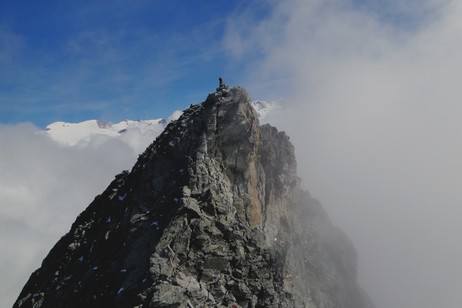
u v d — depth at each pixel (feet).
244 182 131.54
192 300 100.48
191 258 107.14
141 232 119.24
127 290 104.78
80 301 119.34
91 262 130.82
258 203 134.21
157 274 102.37
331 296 148.97
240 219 123.75
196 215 112.37
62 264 145.69
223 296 106.63
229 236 114.73
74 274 133.69
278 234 138.82
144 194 132.36
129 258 114.21
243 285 111.04
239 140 132.36
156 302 95.86
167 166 133.90
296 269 135.64
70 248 148.66
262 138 146.92
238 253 114.01
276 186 146.82
